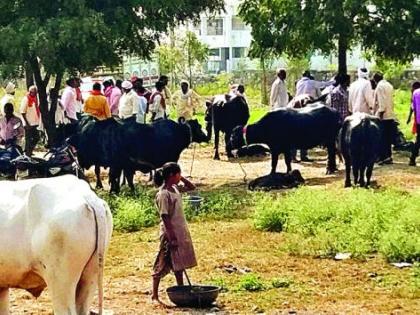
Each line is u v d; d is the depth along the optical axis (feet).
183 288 37.04
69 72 69.41
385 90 74.84
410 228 46.52
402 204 51.08
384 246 43.47
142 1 68.39
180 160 83.46
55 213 28.07
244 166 78.48
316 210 50.44
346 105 75.61
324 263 43.21
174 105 88.07
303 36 86.12
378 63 91.66
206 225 53.26
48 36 64.75
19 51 65.62
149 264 44.21
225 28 206.08
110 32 66.80
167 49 149.89
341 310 35.37
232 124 83.15
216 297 36.78
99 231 28.60
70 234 27.89
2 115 71.05
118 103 85.30
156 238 50.37
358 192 55.72
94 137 62.95
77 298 28.91
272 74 154.30
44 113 75.92
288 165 67.46
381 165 73.87
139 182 71.00
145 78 138.31
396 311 35.09
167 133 63.46
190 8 74.38
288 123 66.23
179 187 65.41
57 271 28.17
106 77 114.11
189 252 37.60
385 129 71.51
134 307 36.55
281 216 51.42
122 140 62.34
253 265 43.09
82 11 65.72
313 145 67.72
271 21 88.22
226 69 206.69
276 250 46.16
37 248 28.22
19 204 28.78
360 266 42.42
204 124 104.99
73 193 28.71
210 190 65.26
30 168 57.98
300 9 85.40
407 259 42.88
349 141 61.57
